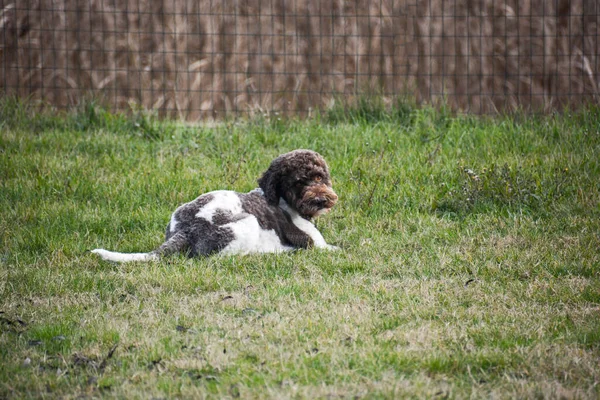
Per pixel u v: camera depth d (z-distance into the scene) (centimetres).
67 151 1519
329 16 2105
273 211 1049
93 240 1138
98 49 2086
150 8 2003
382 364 675
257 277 946
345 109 1770
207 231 1006
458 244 1087
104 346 729
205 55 2108
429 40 2014
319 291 884
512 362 673
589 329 750
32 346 732
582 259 990
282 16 2089
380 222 1194
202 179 1370
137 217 1217
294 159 1044
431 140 1572
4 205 1262
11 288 912
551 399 601
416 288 898
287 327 764
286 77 2050
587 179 1317
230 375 659
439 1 2119
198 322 788
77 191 1328
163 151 1530
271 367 673
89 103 1750
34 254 1070
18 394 630
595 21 2053
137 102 1927
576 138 1527
